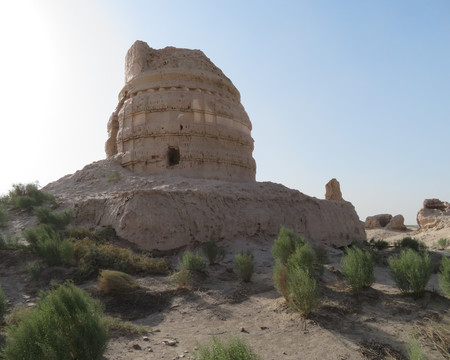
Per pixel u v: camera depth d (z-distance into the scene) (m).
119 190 21.25
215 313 9.74
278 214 21.69
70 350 5.69
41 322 5.71
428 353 7.16
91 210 18.39
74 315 5.95
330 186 50.38
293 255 11.76
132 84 27.16
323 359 6.92
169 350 7.36
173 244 16.38
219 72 28.98
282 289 9.91
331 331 8.17
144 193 16.89
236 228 19.03
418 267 10.62
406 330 8.29
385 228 62.00
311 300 8.84
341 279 12.80
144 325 8.97
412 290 11.02
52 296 6.10
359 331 8.21
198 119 25.12
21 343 5.41
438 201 56.16
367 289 11.09
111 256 13.27
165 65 27.20
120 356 6.95
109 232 16.39
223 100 27.06
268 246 18.95
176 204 17.38
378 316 9.14
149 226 16.06
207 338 8.07
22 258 13.20
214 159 24.69
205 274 13.27
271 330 8.48
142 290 11.08
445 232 45.09
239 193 20.73
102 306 8.92
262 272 14.36
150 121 24.98
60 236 15.17
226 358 5.09
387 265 18.12
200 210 17.92
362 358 6.95
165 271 13.56
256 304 10.46
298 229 22.47
